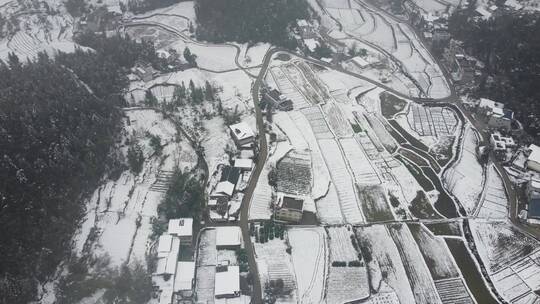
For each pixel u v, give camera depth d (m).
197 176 134.12
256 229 119.19
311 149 149.38
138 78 179.00
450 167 144.75
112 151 138.62
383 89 184.62
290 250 114.62
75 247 109.62
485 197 133.25
